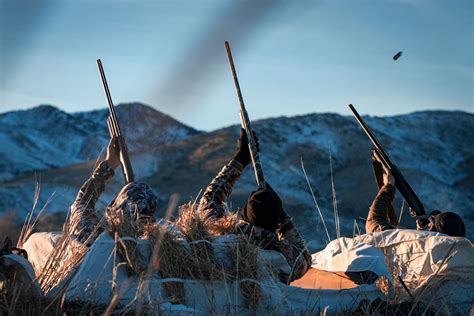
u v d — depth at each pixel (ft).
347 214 322.96
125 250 26.81
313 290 28.81
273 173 390.42
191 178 403.54
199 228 28.55
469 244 31.04
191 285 27.32
